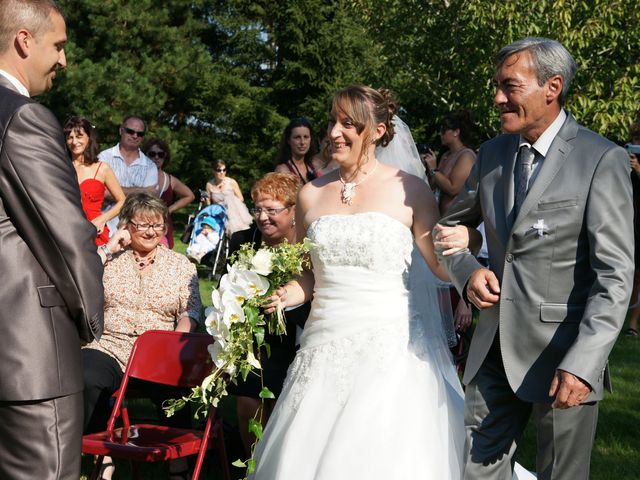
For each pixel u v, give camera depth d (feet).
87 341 10.05
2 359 9.50
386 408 11.80
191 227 41.65
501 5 40.14
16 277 9.57
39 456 9.66
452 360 13.30
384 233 12.28
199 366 14.53
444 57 46.03
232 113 92.79
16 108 9.54
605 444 17.46
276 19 94.99
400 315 12.46
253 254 12.64
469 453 10.58
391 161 13.57
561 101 10.03
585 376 8.96
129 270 16.38
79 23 76.54
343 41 91.91
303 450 11.87
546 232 9.73
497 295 10.10
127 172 26.25
